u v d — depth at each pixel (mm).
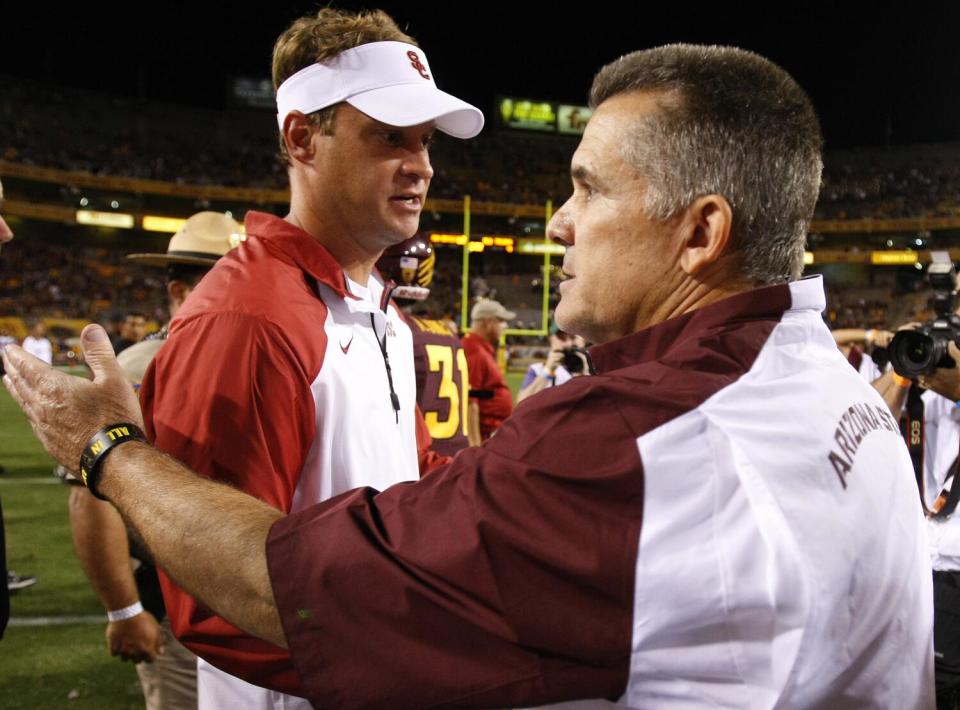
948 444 2395
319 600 766
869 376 4602
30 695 3320
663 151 855
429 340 3072
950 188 39000
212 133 39375
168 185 35031
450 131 1742
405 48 1588
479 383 4676
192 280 2764
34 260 32156
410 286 3041
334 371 1449
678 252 876
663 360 816
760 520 727
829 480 773
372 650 752
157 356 1375
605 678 729
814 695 773
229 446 1271
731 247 868
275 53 1611
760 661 722
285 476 1332
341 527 779
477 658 734
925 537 940
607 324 929
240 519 849
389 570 750
